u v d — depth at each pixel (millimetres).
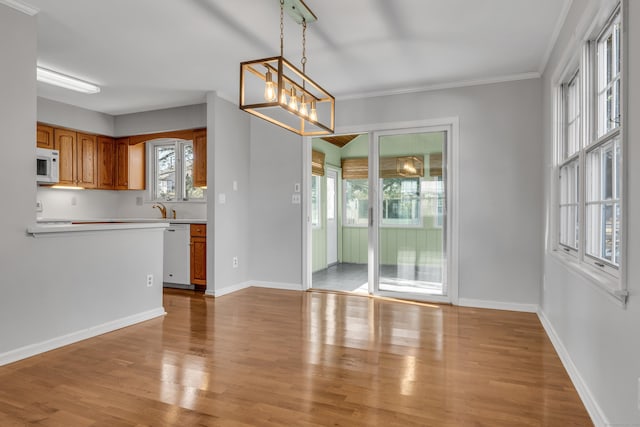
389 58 3697
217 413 2029
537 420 1978
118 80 4340
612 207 2076
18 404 2115
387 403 2141
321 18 2939
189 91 4758
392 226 4773
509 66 3889
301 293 4973
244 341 3150
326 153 7062
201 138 5387
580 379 2289
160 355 2844
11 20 2715
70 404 2119
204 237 4992
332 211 7473
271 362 2711
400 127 4625
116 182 5996
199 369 2592
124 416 1996
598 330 2000
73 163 5441
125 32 3199
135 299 3658
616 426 1745
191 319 3789
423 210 4621
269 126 5332
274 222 5297
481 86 4262
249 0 2684
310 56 3654
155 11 2857
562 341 2842
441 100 4438
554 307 3164
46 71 3945
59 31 3178
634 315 1560
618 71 2051
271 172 5312
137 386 2336
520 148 4113
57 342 2980
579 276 2361
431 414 2029
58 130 5266
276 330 3439
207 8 2811
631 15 1623
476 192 4281
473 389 2314
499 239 4199
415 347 3014
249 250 5434
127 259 3584
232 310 4125
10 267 2701
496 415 2023
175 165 6012
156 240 3902
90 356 2814
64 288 3041
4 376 2467
